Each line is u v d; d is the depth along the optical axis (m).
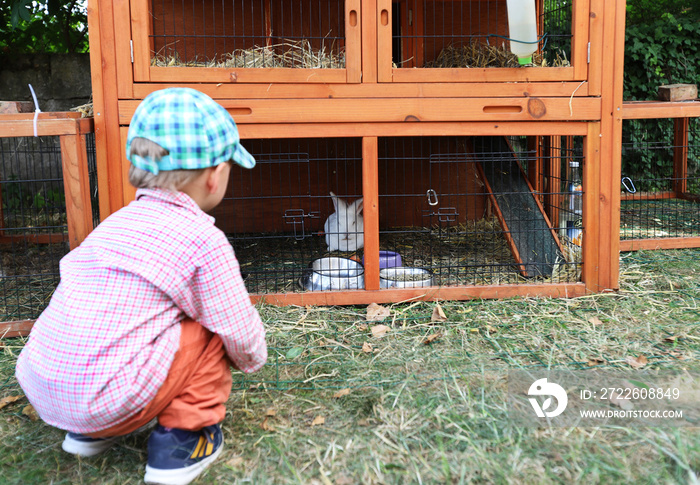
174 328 1.38
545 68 2.66
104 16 2.45
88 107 2.69
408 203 4.32
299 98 2.58
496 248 3.71
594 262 2.82
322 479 1.45
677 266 3.30
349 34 2.57
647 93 6.32
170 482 1.42
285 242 4.04
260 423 1.72
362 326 2.51
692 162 6.25
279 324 2.52
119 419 1.33
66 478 1.48
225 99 2.54
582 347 2.24
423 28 3.76
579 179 4.04
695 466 1.46
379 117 2.62
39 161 4.77
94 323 1.31
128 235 1.35
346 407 1.82
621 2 2.66
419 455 1.54
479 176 4.23
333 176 4.22
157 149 1.36
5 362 2.22
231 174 4.13
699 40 6.25
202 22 3.66
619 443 1.57
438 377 2.01
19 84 5.09
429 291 2.76
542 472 1.46
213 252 1.36
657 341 2.29
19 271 3.39
